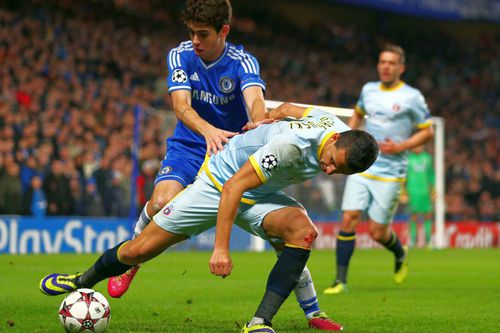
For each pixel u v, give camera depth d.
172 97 8.02
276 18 42.44
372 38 46.38
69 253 20.55
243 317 8.55
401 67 12.45
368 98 12.59
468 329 7.87
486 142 39.28
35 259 17.77
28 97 24.77
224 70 8.18
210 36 7.63
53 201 20.95
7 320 7.85
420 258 21.75
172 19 37.72
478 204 32.16
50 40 28.78
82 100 26.31
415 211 24.81
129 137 24.69
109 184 22.25
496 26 51.03
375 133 12.54
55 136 22.62
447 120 40.72
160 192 8.14
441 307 9.89
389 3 41.25
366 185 11.98
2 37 26.92
